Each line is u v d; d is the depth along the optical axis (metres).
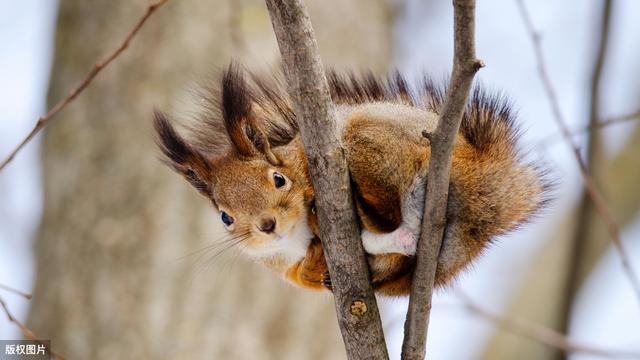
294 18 7.68
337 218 8.04
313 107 7.84
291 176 9.38
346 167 8.00
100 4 13.57
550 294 15.81
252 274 12.70
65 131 13.26
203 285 12.55
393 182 8.89
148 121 12.91
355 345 8.25
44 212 13.23
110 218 12.76
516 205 9.11
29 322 12.76
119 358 12.23
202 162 10.12
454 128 7.50
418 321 8.14
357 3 14.38
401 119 9.05
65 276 12.73
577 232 13.88
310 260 9.34
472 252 8.98
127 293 12.48
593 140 13.05
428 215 7.88
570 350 12.66
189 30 13.16
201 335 12.37
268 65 12.13
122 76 13.12
